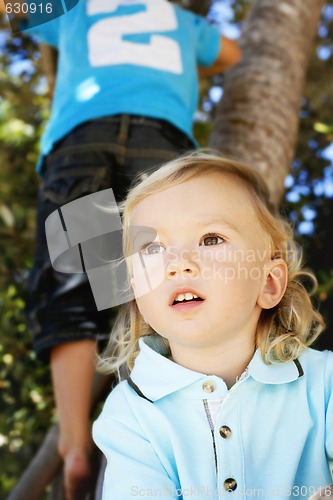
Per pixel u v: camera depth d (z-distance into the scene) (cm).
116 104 247
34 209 403
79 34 264
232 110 288
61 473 259
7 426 357
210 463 156
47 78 324
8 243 381
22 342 350
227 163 175
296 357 169
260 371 162
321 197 425
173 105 255
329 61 457
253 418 159
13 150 419
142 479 154
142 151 244
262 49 306
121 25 263
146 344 175
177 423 161
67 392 219
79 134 246
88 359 222
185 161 175
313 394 163
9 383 352
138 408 164
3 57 423
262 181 181
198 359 165
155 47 262
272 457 156
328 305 339
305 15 324
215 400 161
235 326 160
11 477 382
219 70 306
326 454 161
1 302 361
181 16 281
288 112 294
